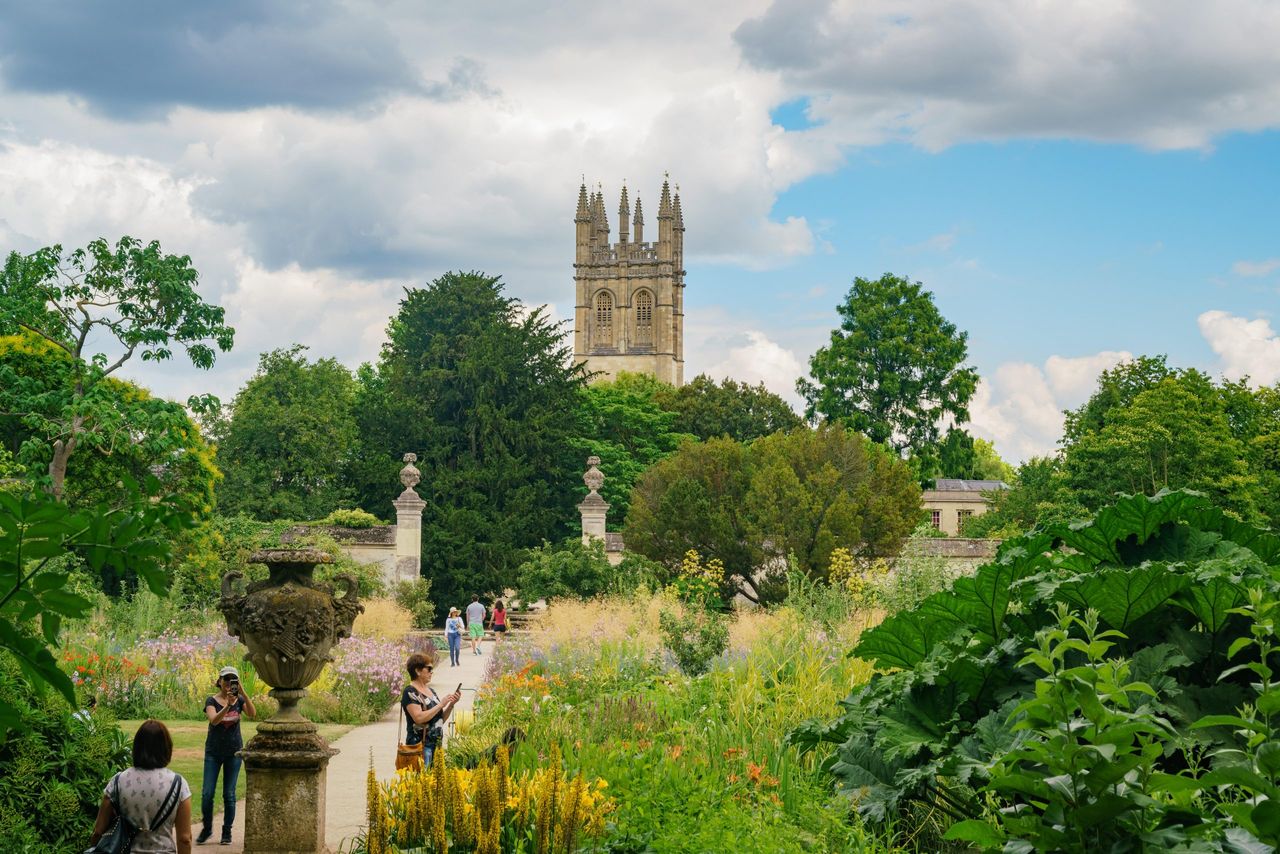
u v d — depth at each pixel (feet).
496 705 49.24
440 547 175.63
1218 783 15.94
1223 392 180.86
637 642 65.16
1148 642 26.50
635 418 238.68
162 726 23.97
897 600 72.28
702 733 38.22
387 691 73.87
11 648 12.32
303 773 30.96
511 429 189.16
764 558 144.15
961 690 27.20
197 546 125.29
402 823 26.58
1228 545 28.99
